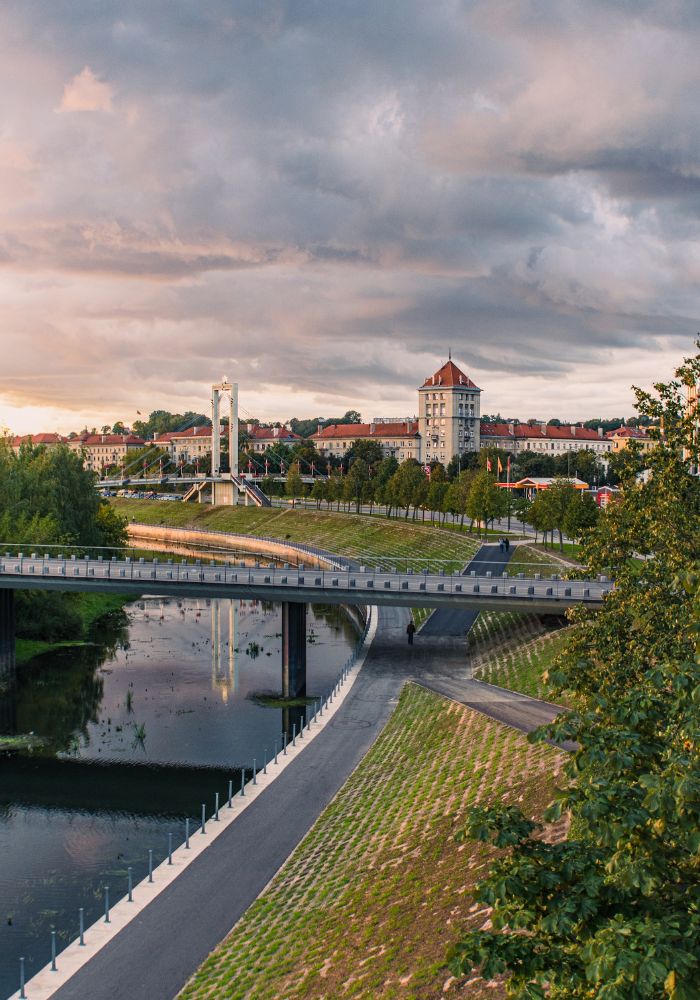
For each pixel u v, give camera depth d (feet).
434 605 316.40
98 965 138.41
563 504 490.90
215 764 250.37
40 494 488.85
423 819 181.47
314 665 367.86
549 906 67.92
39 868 186.80
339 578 333.62
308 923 146.30
